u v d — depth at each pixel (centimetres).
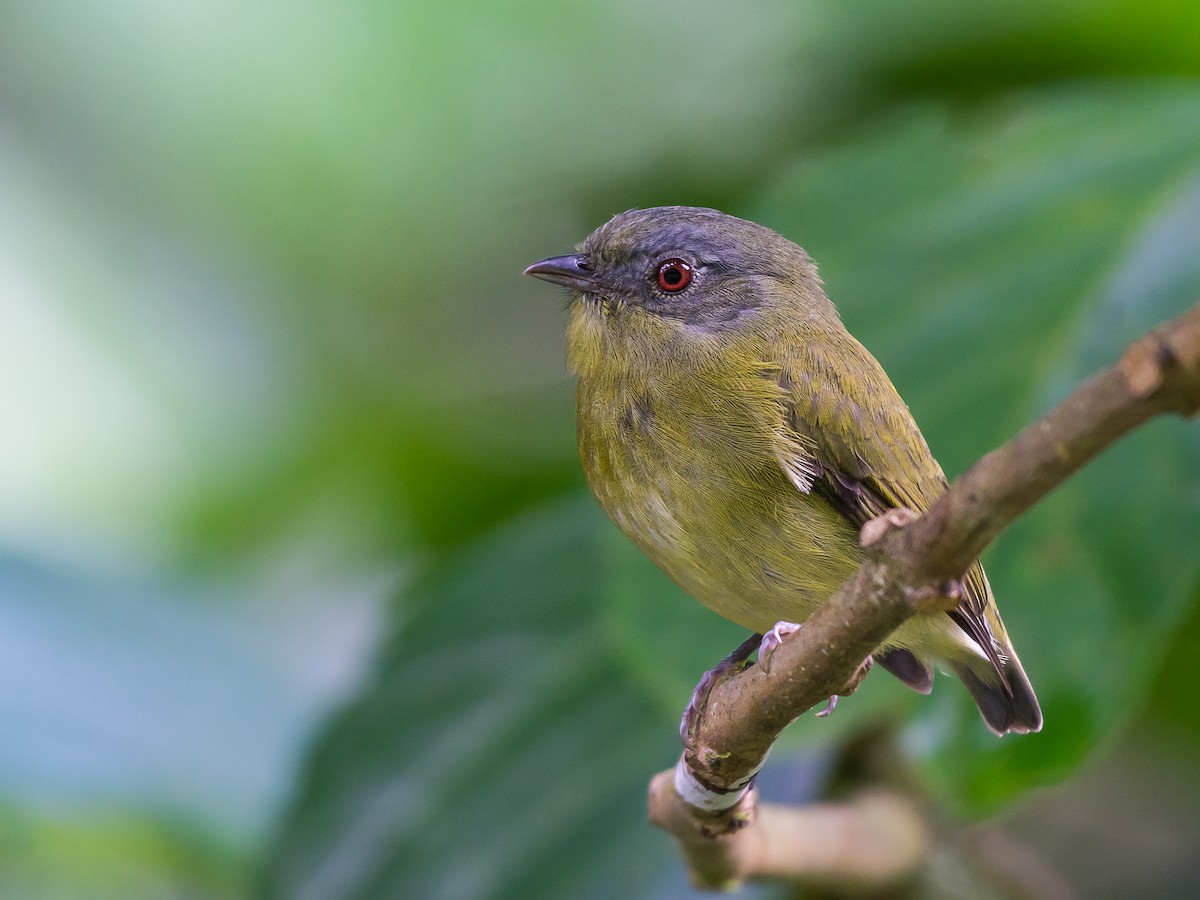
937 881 1039
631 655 939
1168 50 1170
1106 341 948
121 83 1151
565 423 1299
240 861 1094
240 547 1282
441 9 1128
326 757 1073
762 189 1116
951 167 1053
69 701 1126
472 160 1155
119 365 1239
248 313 1262
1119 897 1291
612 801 1053
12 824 1142
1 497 1206
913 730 910
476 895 1033
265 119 1136
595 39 1131
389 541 1329
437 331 1288
